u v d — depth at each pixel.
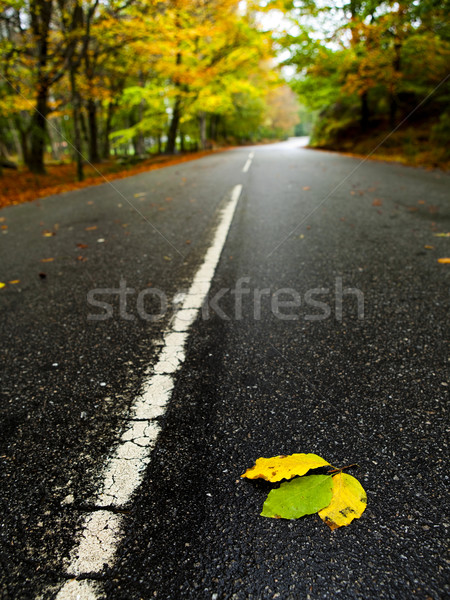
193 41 14.36
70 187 9.03
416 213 3.93
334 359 1.48
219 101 18.56
